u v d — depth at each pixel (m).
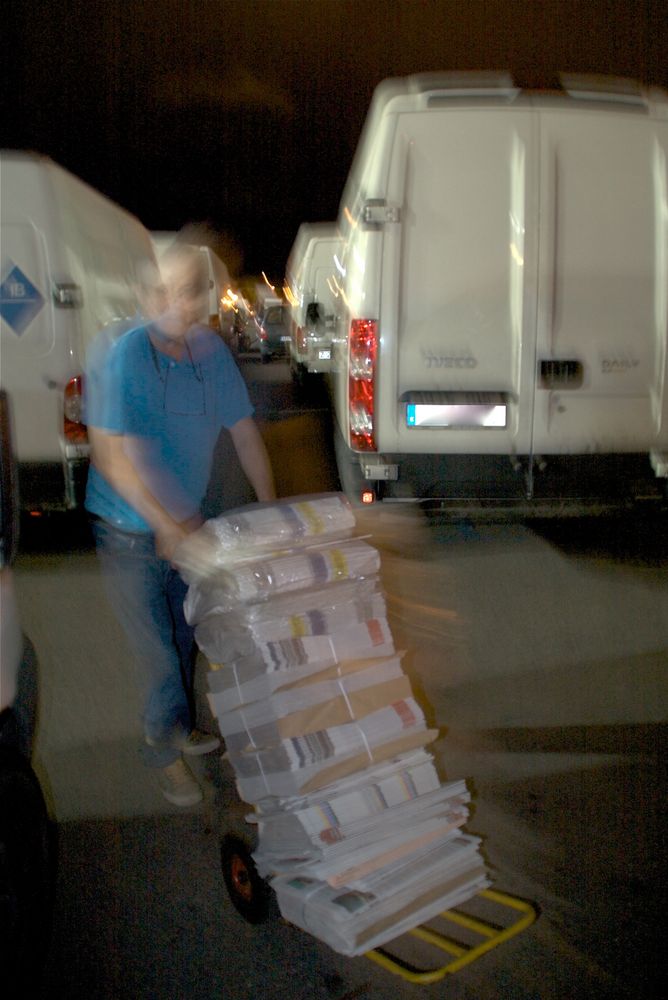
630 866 3.78
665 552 7.89
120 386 3.81
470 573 7.32
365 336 7.02
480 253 6.95
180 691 4.13
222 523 3.26
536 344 7.02
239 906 3.53
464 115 6.88
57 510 8.00
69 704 5.42
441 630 6.21
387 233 6.94
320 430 14.09
